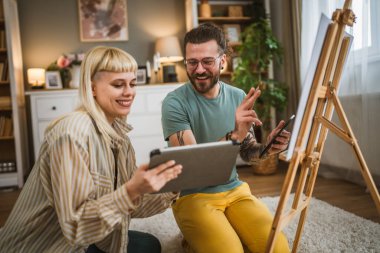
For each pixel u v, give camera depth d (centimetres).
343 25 100
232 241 118
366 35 247
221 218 127
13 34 349
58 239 99
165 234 180
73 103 351
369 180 115
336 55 104
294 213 110
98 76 101
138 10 416
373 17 246
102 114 103
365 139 253
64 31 401
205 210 128
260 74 374
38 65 397
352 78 266
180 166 87
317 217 193
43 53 397
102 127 101
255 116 115
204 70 129
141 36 418
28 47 393
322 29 94
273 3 406
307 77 95
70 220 86
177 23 423
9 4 333
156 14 420
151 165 85
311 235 168
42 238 98
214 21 407
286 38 361
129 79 103
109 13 408
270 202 230
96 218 87
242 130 116
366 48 247
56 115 348
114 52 102
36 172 99
